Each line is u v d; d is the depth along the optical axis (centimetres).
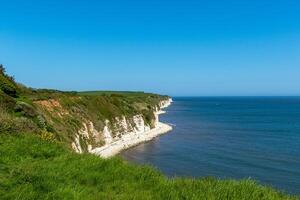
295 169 4909
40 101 4503
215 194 960
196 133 9462
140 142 7475
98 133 5834
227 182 1080
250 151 6469
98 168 1158
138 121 8375
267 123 12656
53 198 830
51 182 920
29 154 1244
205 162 5362
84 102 6156
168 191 964
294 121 13475
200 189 995
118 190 964
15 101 2941
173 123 12519
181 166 5016
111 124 6706
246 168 4962
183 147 6900
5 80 3669
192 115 16788
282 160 5588
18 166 1018
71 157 1254
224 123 12588
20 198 806
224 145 7212
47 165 1098
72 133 4412
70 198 853
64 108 5091
